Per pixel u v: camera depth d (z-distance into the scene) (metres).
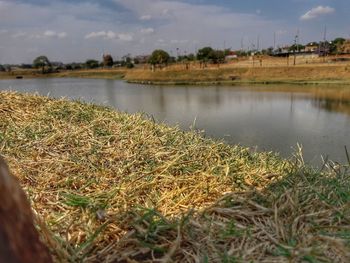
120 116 5.21
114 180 3.00
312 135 13.48
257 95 32.50
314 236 1.96
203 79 61.47
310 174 2.98
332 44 83.56
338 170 3.13
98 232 1.99
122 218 2.17
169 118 18.75
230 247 1.95
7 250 1.00
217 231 2.06
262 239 2.01
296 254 1.78
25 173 3.01
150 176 2.99
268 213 2.27
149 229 2.02
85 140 4.01
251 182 2.86
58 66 140.00
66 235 2.01
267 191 2.61
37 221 1.83
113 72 107.38
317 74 53.88
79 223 2.17
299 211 2.26
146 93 37.84
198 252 1.88
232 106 24.23
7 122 4.50
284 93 33.84
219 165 3.19
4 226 1.03
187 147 3.90
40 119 4.70
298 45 89.44
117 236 2.06
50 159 3.41
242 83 52.22
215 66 80.62
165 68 88.00
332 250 1.88
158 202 2.48
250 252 1.87
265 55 92.69
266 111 21.20
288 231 2.05
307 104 24.42
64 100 5.95
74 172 3.16
